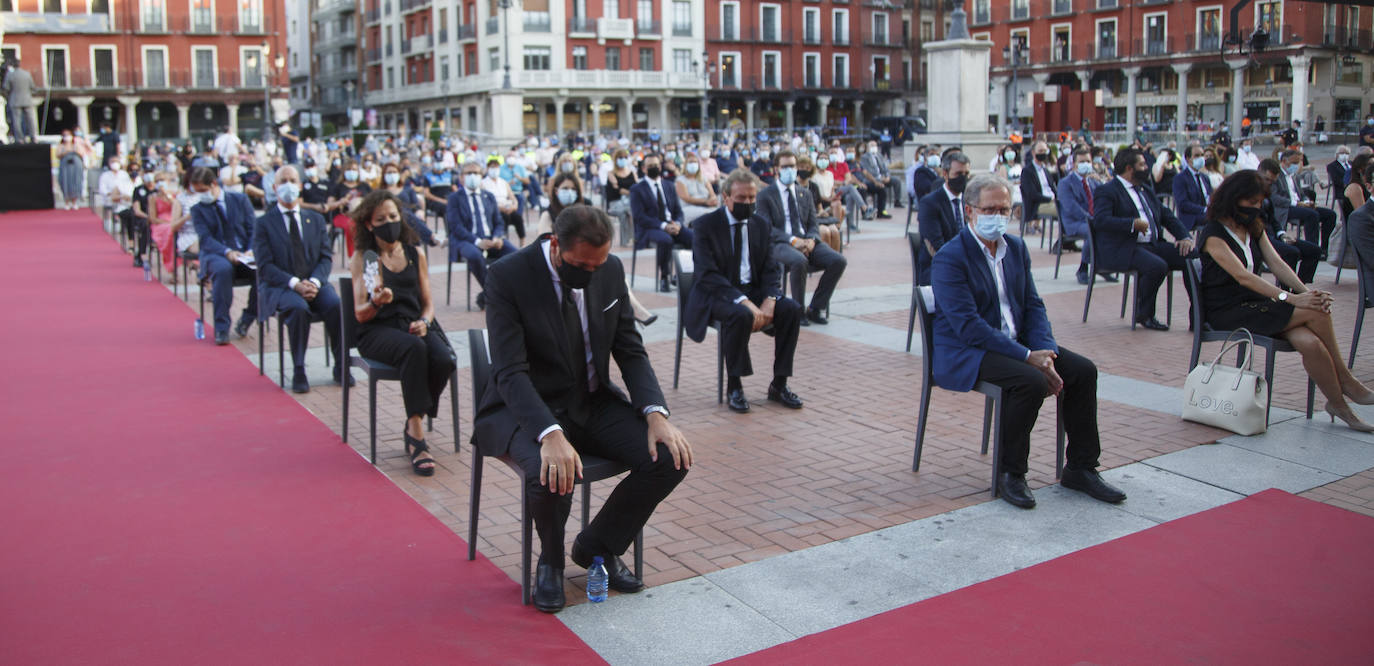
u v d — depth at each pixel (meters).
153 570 4.23
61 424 6.50
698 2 61.19
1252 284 6.23
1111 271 9.41
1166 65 50.38
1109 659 3.46
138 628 3.71
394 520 4.84
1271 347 6.17
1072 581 4.09
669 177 19.78
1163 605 3.86
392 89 72.31
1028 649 3.53
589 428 4.09
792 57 64.94
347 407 6.11
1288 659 3.45
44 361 8.42
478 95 60.59
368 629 3.72
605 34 58.66
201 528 4.71
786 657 3.50
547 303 3.99
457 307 11.09
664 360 8.45
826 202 13.16
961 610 3.84
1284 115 46.72
